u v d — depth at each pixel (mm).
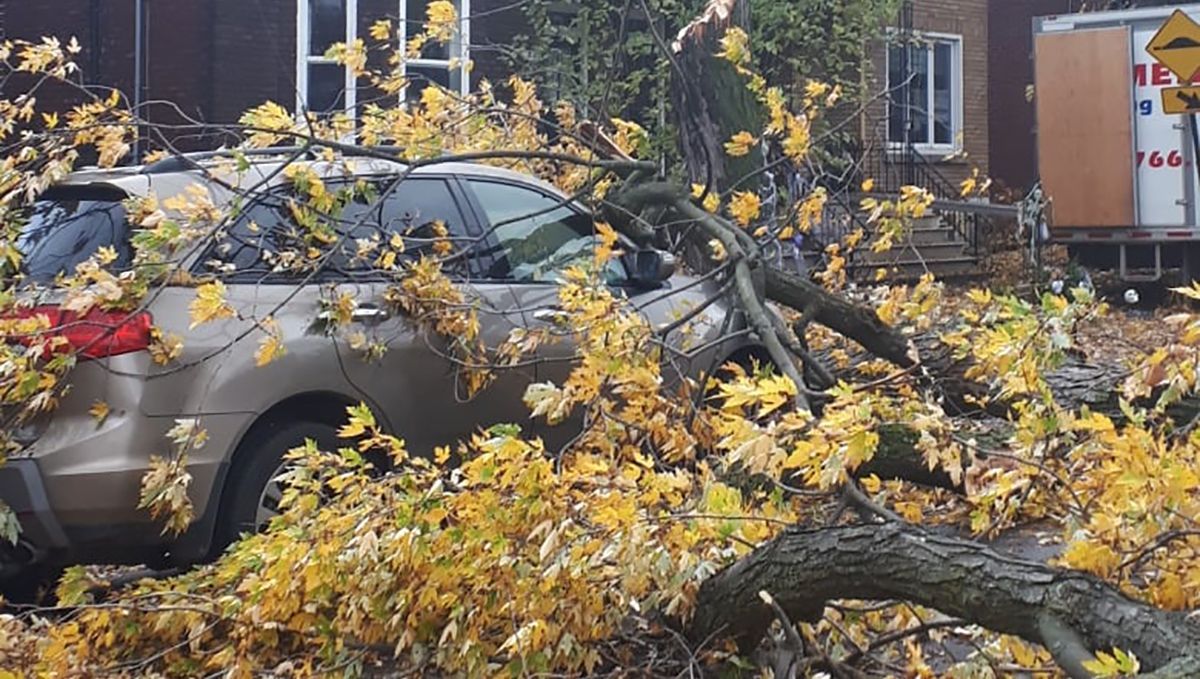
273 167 6066
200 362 5539
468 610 4246
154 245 5281
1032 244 17594
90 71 15117
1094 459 4262
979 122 22453
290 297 5582
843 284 7309
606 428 5012
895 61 21469
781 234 6746
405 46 7414
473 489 4188
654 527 4078
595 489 4246
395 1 16016
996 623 3707
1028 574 3674
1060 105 17594
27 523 5301
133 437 5371
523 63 16219
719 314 7117
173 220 5445
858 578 3963
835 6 17422
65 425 5363
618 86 16266
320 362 5883
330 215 5949
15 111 6168
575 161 6855
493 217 6672
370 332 6020
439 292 6062
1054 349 4336
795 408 4734
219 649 4656
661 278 6691
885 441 5645
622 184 7176
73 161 5914
